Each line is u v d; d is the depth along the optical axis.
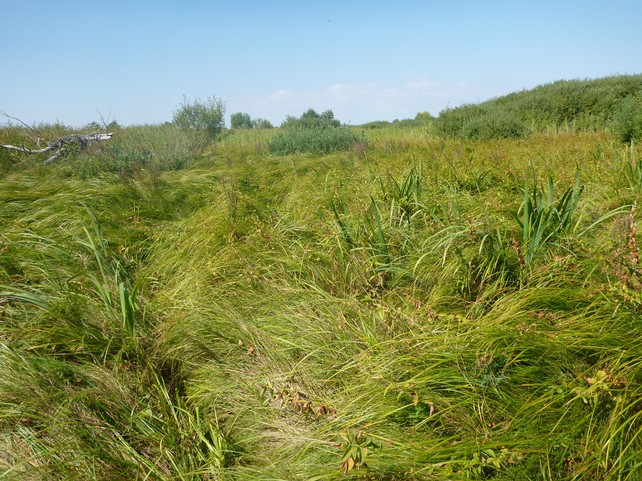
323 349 2.77
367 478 1.87
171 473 2.09
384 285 3.60
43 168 8.51
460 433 2.09
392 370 2.42
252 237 4.48
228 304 3.37
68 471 1.97
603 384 1.92
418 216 4.65
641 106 10.26
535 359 2.33
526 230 3.34
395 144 11.59
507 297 2.88
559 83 21.30
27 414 2.20
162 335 3.00
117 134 15.24
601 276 2.94
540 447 1.90
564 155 7.69
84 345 2.79
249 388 2.58
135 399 2.48
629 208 4.38
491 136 13.99
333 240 4.11
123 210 5.88
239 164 9.52
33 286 3.52
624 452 1.79
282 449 2.20
